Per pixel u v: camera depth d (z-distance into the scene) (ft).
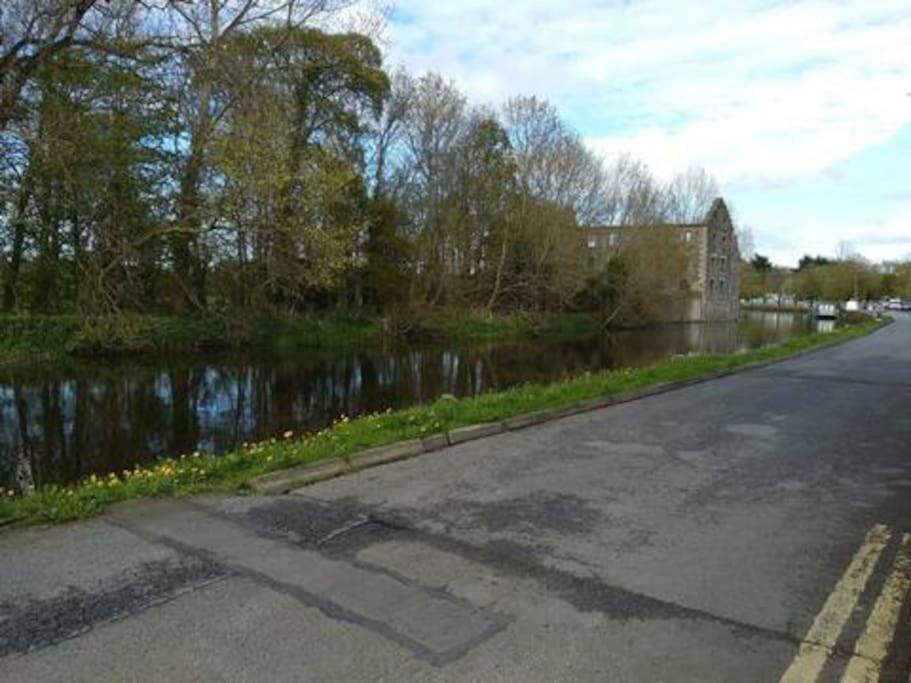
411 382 72.02
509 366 88.53
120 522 16.57
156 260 67.15
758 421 31.27
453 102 130.11
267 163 55.11
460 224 128.67
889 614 12.47
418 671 10.36
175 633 11.34
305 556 14.66
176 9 40.70
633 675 10.37
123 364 72.02
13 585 13.03
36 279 66.95
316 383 69.46
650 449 25.39
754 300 347.77
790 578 13.99
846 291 294.66
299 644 11.05
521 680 10.18
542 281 136.05
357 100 104.58
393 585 13.32
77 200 44.11
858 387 43.75
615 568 14.35
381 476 21.25
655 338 143.02
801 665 10.76
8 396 56.70
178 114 49.98
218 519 16.90
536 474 21.65
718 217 249.14
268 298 96.73
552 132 138.41
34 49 37.93
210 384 65.87
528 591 13.17
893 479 21.58
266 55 55.67
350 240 78.95
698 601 12.91
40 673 10.16
